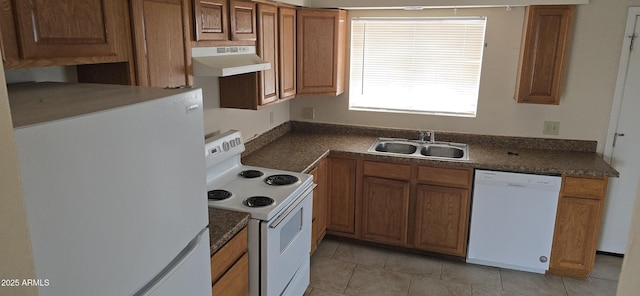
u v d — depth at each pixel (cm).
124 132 100
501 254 326
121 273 103
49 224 82
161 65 187
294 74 343
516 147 360
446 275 322
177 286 128
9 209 57
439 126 380
